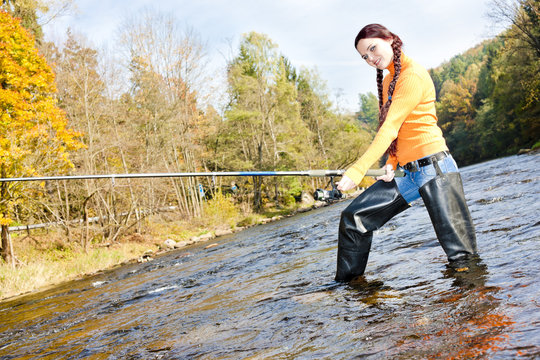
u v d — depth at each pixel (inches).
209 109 1148.5
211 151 1244.5
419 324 73.7
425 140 105.0
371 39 104.1
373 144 100.9
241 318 113.9
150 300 191.8
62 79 733.9
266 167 1275.8
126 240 713.6
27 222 749.9
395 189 113.3
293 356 74.9
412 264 126.3
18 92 542.3
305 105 1769.2
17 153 510.6
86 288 321.1
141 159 828.6
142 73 924.6
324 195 112.9
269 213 1184.2
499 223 156.9
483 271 94.8
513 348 54.8
